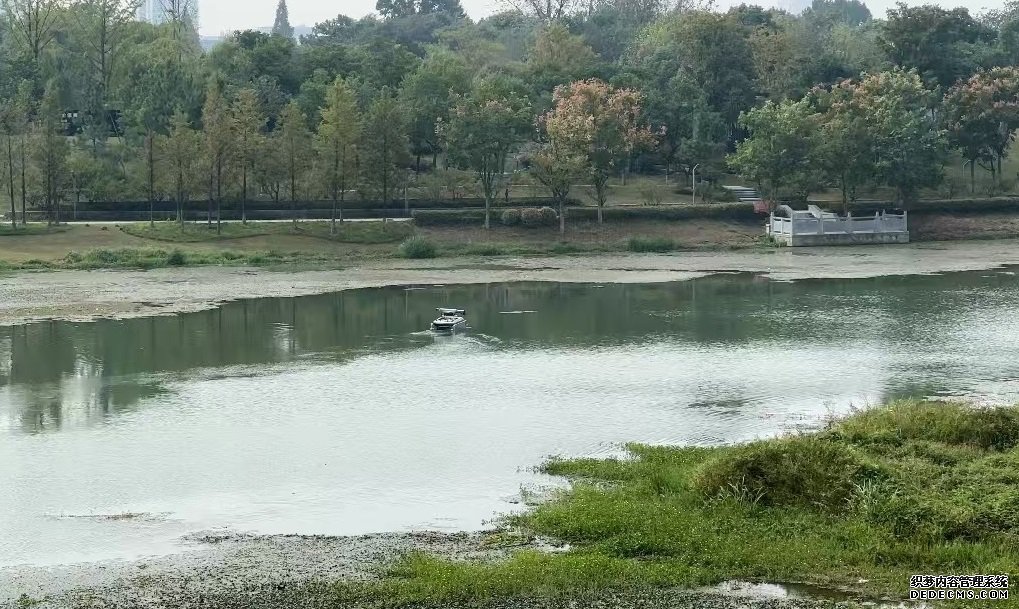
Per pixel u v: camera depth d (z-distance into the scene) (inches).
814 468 1407.5
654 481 1503.4
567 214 5339.6
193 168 4886.8
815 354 2529.5
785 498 1389.0
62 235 4670.3
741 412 1989.4
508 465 1668.3
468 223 5236.2
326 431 1877.5
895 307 3265.3
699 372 2343.8
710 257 4763.8
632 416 1969.7
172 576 1226.6
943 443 1604.3
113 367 2425.0
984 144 6082.7
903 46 6776.6
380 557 1275.8
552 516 1384.1
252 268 4343.0
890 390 2142.0
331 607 1133.1
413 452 1743.4
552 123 5172.2
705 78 6894.7
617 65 7091.5
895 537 1259.8
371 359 2519.7
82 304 3358.8
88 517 1445.6
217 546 1327.5
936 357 2477.9
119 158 5708.7
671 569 1202.6
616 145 5206.7
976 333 2785.4
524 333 2871.6
